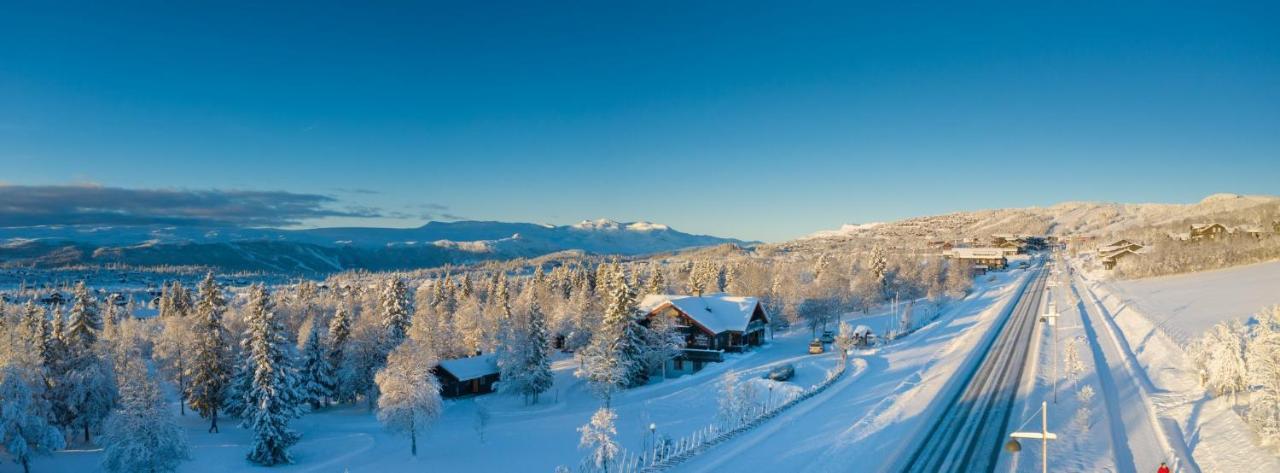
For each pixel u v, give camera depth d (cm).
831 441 4112
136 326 10850
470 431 5891
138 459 4309
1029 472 3447
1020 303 11731
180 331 8156
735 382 6538
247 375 5850
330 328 8094
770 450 4025
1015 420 4422
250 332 6238
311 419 7006
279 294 16238
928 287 14888
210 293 9544
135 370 5672
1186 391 4578
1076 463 3538
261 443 5166
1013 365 6291
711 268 16312
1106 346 7075
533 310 7325
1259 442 3228
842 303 12144
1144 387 4981
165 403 4719
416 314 10262
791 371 6938
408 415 5306
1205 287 10219
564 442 5169
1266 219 15912
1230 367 3931
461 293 13800
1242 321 6538
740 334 8838
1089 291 12825
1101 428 4122
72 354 5797
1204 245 14088
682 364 8506
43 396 5344
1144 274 13588
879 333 9925
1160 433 3881
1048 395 5069
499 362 7675
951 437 4097
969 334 8500
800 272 17188
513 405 7125
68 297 19662
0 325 8344
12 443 4416
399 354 6134
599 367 6425
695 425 5191
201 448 5697
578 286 14525
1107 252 17462
